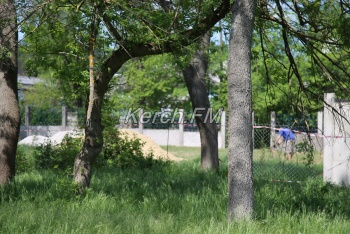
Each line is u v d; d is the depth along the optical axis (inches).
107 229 391.5
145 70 1969.7
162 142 2112.5
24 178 725.3
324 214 482.3
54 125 2027.6
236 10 437.7
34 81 2372.0
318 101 590.9
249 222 415.5
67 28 543.5
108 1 492.1
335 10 546.0
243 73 434.6
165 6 585.6
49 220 406.9
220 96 1921.8
